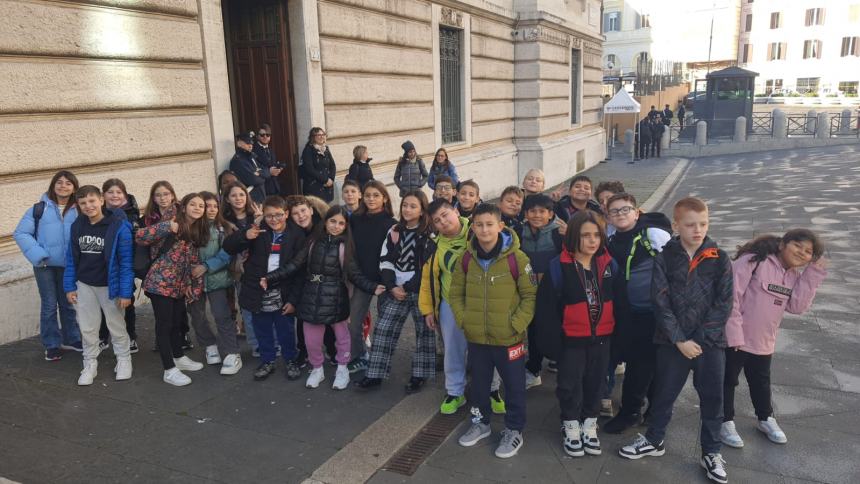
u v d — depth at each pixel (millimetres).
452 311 4113
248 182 7629
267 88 9203
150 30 6707
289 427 4293
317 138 8711
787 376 5113
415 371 4848
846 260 8719
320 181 8781
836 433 4191
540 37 16078
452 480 3715
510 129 16438
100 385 4891
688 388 4891
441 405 4602
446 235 4348
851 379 5051
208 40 7391
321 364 4980
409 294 4781
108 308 4844
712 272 3613
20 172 5723
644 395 4219
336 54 9500
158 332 4891
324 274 4766
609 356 4129
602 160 23062
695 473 3750
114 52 6363
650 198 14641
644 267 3957
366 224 4922
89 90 6184
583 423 4035
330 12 9305
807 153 23359
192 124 7309
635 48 51719
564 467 3834
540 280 4160
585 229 3730
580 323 3818
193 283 4977
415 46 11617
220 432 4211
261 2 8969
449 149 13273
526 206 4625
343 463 3842
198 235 4863
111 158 6426
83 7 6066
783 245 3865
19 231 5109
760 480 3660
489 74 14961
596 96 22438
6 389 4785
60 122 5961
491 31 14820
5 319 5668
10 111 5578
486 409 4152
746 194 15078
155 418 4383
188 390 4844
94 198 4645
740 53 59031
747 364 4090
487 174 14805
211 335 5328
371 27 10258
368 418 4438
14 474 3650
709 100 27781
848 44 53375
